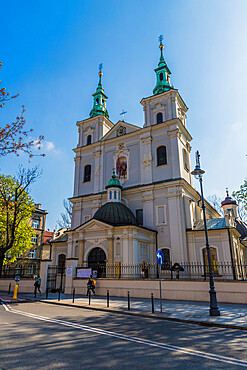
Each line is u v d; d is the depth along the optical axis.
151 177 33.41
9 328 10.40
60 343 8.36
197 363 6.72
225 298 17.69
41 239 53.81
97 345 8.19
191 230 29.19
